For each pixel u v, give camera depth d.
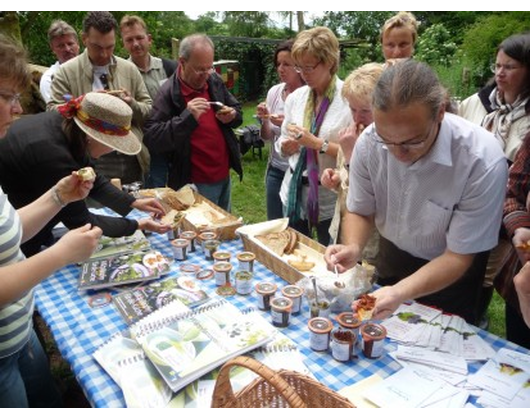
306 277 1.77
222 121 3.37
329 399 1.12
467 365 1.36
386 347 1.46
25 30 10.27
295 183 2.86
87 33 3.27
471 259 1.59
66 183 1.69
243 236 2.19
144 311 1.65
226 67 9.41
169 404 1.21
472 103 2.80
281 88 3.70
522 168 1.74
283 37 18.64
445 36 11.63
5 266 1.27
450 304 1.93
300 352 1.46
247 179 7.13
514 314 1.92
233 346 1.38
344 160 2.26
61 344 1.53
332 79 2.64
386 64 2.08
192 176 3.45
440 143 1.46
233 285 1.90
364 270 1.76
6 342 1.41
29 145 1.79
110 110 1.87
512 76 2.35
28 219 1.63
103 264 2.01
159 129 3.11
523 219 1.69
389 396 1.23
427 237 1.72
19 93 1.27
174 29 20.03
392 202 1.74
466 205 1.51
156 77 4.16
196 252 2.24
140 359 1.39
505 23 9.09
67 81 3.38
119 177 3.64
